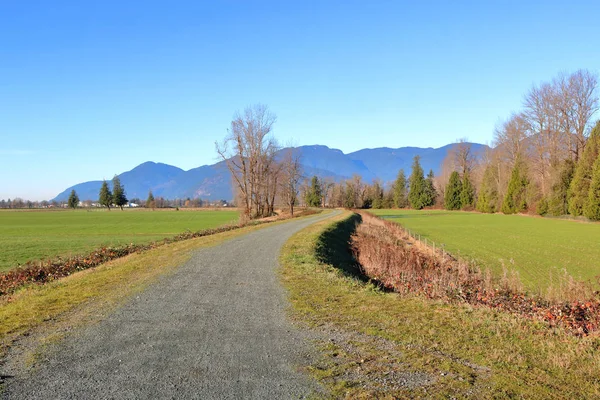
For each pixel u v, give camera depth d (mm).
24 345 6281
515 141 79062
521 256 25000
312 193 128125
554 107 63188
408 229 45719
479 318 7762
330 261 17328
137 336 6773
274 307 8719
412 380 5082
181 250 18625
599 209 51719
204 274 12680
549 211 63719
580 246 29719
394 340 6570
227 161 52906
